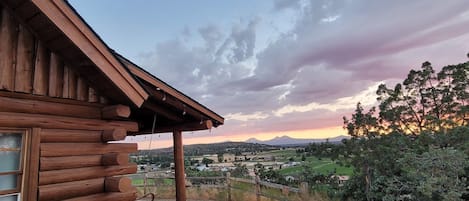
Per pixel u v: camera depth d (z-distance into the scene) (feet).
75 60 11.71
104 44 11.16
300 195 25.91
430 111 25.38
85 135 12.23
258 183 28.66
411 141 23.73
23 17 10.61
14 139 10.53
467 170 20.42
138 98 12.35
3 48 10.41
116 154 12.17
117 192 12.26
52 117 11.34
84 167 11.93
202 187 36.45
